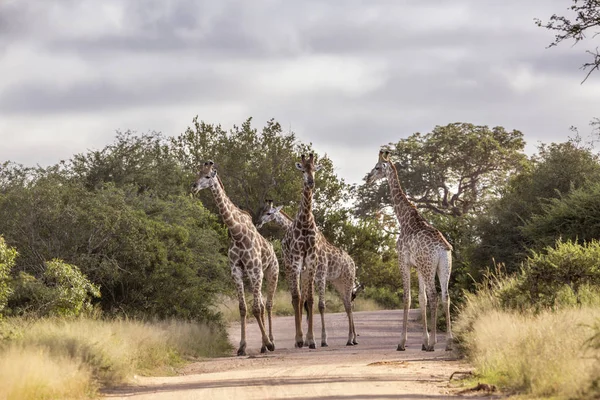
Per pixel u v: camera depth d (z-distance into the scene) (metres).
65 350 11.43
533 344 10.07
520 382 8.92
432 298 15.51
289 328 25.00
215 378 11.39
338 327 24.92
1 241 14.66
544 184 27.31
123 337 13.92
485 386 8.85
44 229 19.41
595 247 17.09
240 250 17.22
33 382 9.27
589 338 9.18
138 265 20.06
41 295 16.20
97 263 19.41
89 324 14.88
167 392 9.72
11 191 19.86
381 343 19.28
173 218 22.70
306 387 9.41
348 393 8.73
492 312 14.20
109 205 20.05
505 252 25.12
